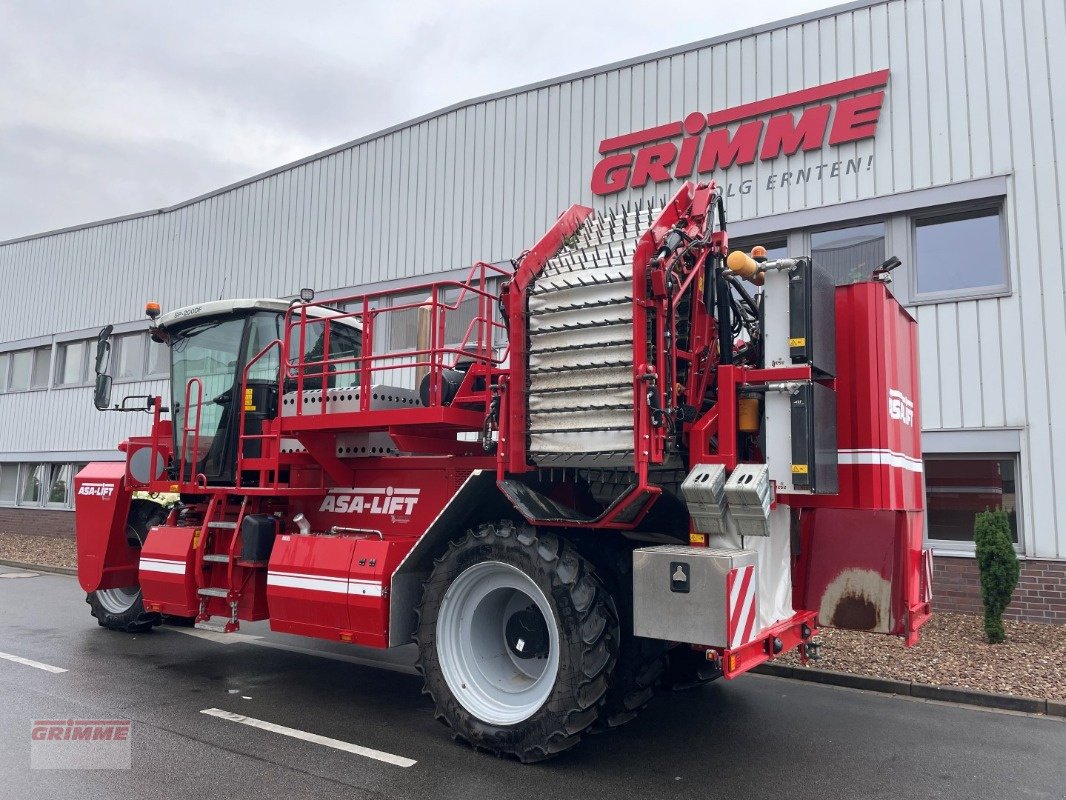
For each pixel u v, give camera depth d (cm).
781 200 1043
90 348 1888
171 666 664
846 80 1003
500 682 472
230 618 608
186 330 743
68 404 1888
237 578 606
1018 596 865
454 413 516
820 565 475
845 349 455
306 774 416
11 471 2003
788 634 443
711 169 1095
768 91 1059
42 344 1964
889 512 466
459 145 1342
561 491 498
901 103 973
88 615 910
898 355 486
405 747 464
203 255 1689
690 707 577
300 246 1534
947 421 923
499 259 1278
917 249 974
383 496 588
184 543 633
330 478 620
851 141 999
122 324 1817
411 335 592
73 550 1594
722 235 493
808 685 648
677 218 479
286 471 655
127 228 1842
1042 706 571
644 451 413
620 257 441
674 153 1123
